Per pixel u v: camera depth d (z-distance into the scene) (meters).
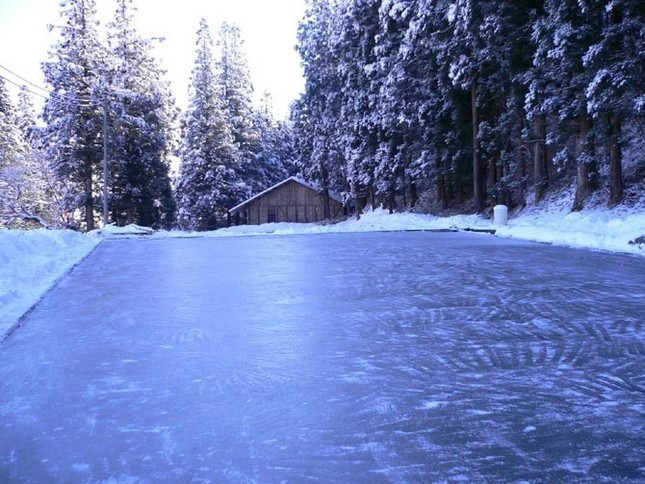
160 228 42.50
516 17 21.77
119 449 2.84
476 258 11.27
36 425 3.16
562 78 18.42
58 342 4.98
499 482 2.45
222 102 56.91
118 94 35.72
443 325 5.48
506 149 25.34
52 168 35.16
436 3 25.20
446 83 25.89
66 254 12.17
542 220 21.45
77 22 35.91
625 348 4.57
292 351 4.63
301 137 50.75
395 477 2.51
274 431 3.04
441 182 31.62
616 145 17.84
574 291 7.27
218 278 8.88
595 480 2.46
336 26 38.47
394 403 3.43
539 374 3.95
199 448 2.84
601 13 16.84
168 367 4.23
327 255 12.35
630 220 15.21
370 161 36.16
